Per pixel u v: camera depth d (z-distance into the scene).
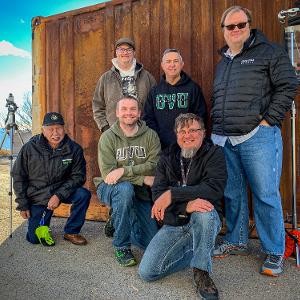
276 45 2.88
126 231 3.12
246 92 2.90
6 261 3.24
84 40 4.52
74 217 3.64
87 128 4.55
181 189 2.70
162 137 3.53
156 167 2.99
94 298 2.57
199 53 3.87
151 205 3.34
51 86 4.78
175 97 3.49
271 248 2.88
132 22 4.21
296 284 2.71
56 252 3.43
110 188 3.17
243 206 3.20
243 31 2.90
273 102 2.83
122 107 3.17
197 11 3.87
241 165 3.13
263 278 2.82
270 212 2.89
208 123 3.85
